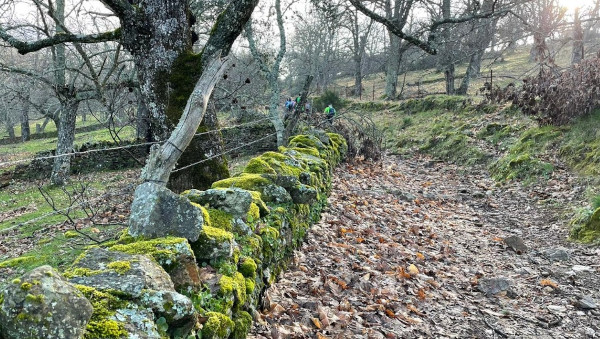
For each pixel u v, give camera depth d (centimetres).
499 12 821
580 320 490
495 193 1107
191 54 611
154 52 597
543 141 1228
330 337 379
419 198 1030
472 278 591
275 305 397
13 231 903
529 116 1440
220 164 639
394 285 522
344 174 1134
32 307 142
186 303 202
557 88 1259
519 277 605
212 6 1296
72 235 540
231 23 598
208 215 320
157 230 265
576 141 1123
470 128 1647
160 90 600
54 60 1484
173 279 234
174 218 270
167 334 199
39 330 142
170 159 347
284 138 1209
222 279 280
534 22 1573
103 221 774
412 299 500
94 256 214
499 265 653
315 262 534
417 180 1296
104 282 190
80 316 153
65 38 634
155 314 193
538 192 1023
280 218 460
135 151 1656
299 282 468
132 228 266
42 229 782
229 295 275
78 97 1238
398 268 571
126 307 182
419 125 1975
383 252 624
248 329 311
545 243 759
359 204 861
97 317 170
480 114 1748
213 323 242
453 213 940
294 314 401
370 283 509
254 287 344
